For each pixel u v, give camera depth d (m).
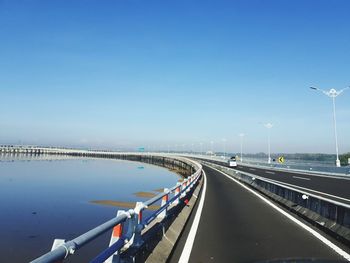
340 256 8.55
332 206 11.64
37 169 76.56
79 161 132.38
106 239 16.52
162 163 137.50
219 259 8.45
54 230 19.44
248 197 22.50
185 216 13.91
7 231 18.86
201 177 40.88
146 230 8.67
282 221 13.71
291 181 34.94
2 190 38.00
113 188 42.44
